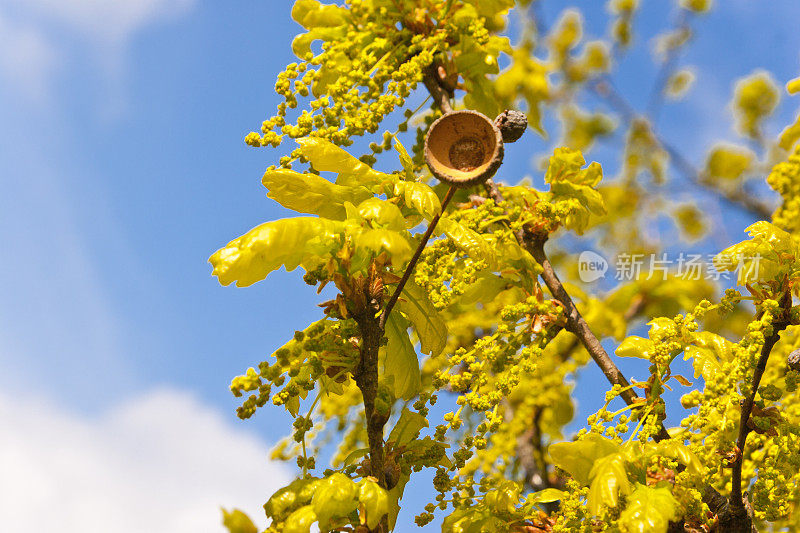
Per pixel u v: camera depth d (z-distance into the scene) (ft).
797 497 1.41
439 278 1.42
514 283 1.58
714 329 1.73
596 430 1.43
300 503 1.36
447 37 1.63
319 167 1.42
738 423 1.48
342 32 1.61
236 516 1.36
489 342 1.49
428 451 1.43
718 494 1.46
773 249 1.41
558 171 1.58
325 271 1.37
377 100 1.52
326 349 1.39
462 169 1.40
